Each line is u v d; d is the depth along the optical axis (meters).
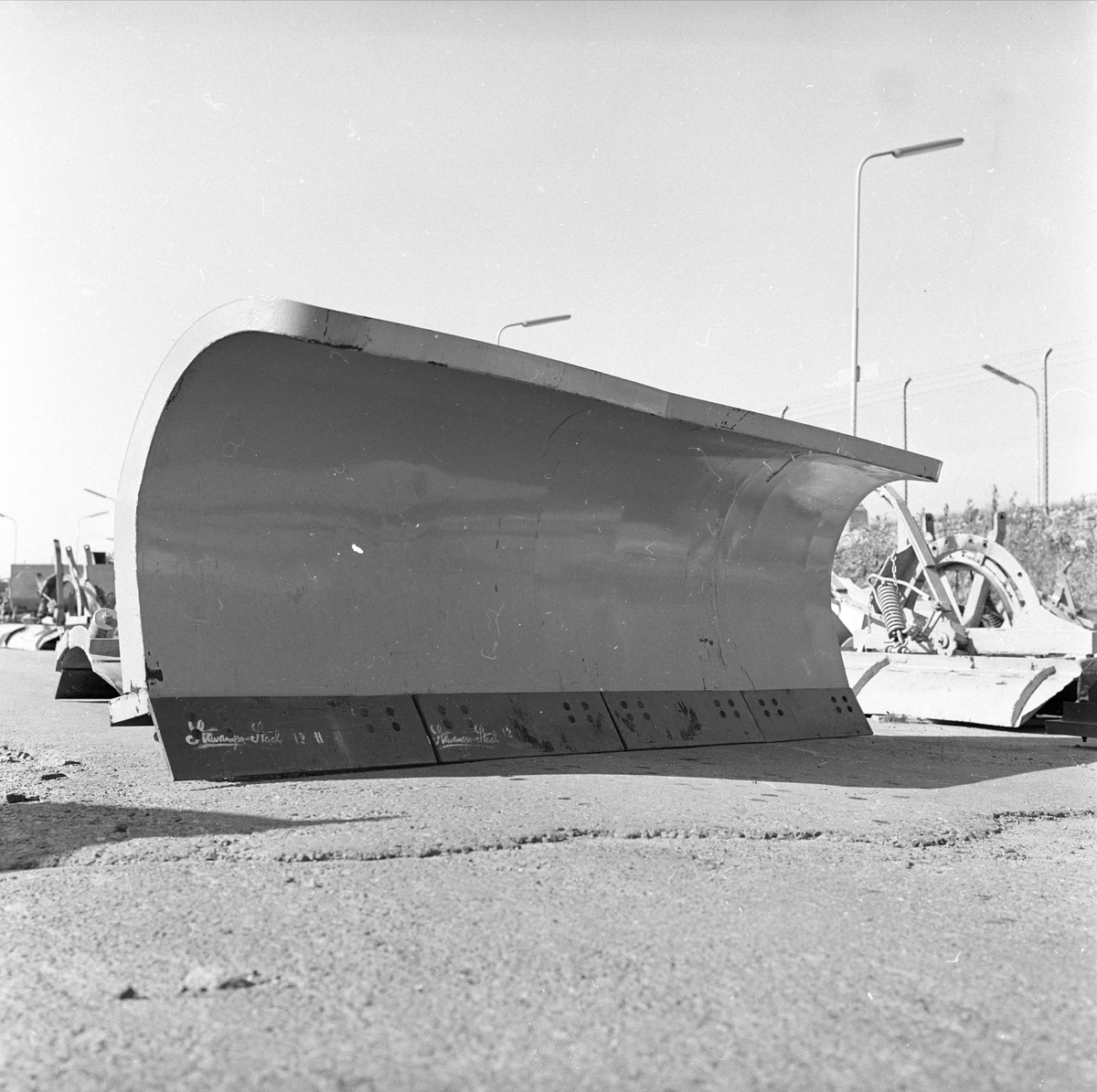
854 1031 2.42
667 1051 2.28
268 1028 2.36
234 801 4.86
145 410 5.68
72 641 12.08
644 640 7.92
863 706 12.65
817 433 7.92
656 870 3.86
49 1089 2.05
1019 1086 2.16
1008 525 27.00
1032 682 11.05
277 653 6.03
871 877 3.91
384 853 3.92
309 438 6.11
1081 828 5.13
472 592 7.00
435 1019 2.43
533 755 6.79
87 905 3.25
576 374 6.32
